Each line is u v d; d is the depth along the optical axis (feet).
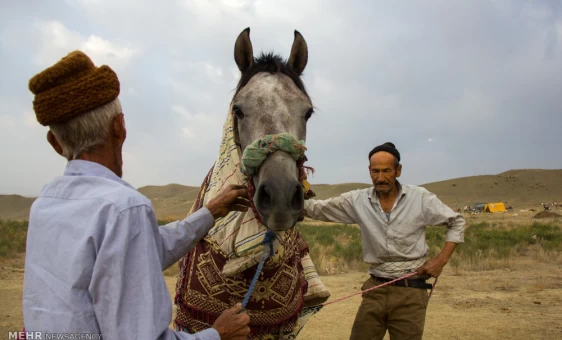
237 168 9.73
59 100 5.98
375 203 13.98
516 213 227.40
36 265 5.72
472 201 360.48
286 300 9.64
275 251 9.20
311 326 23.76
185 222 7.13
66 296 5.36
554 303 28.19
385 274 13.82
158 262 5.73
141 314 5.35
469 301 28.96
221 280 9.25
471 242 60.95
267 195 8.20
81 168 6.19
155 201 439.22
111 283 5.28
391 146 14.10
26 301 5.74
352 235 86.63
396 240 13.61
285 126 9.25
